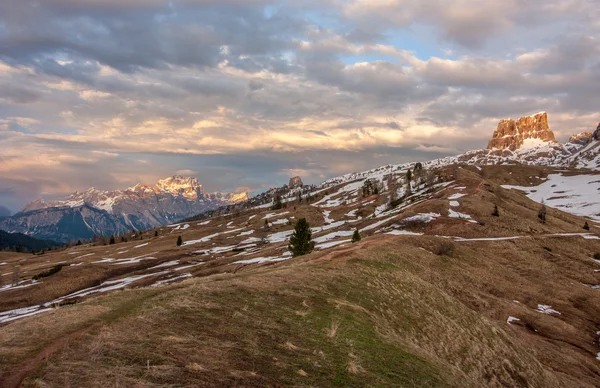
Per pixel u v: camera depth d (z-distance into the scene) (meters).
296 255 66.12
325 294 27.53
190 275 91.50
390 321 26.73
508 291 55.44
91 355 12.38
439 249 63.81
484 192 133.25
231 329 17.23
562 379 32.28
